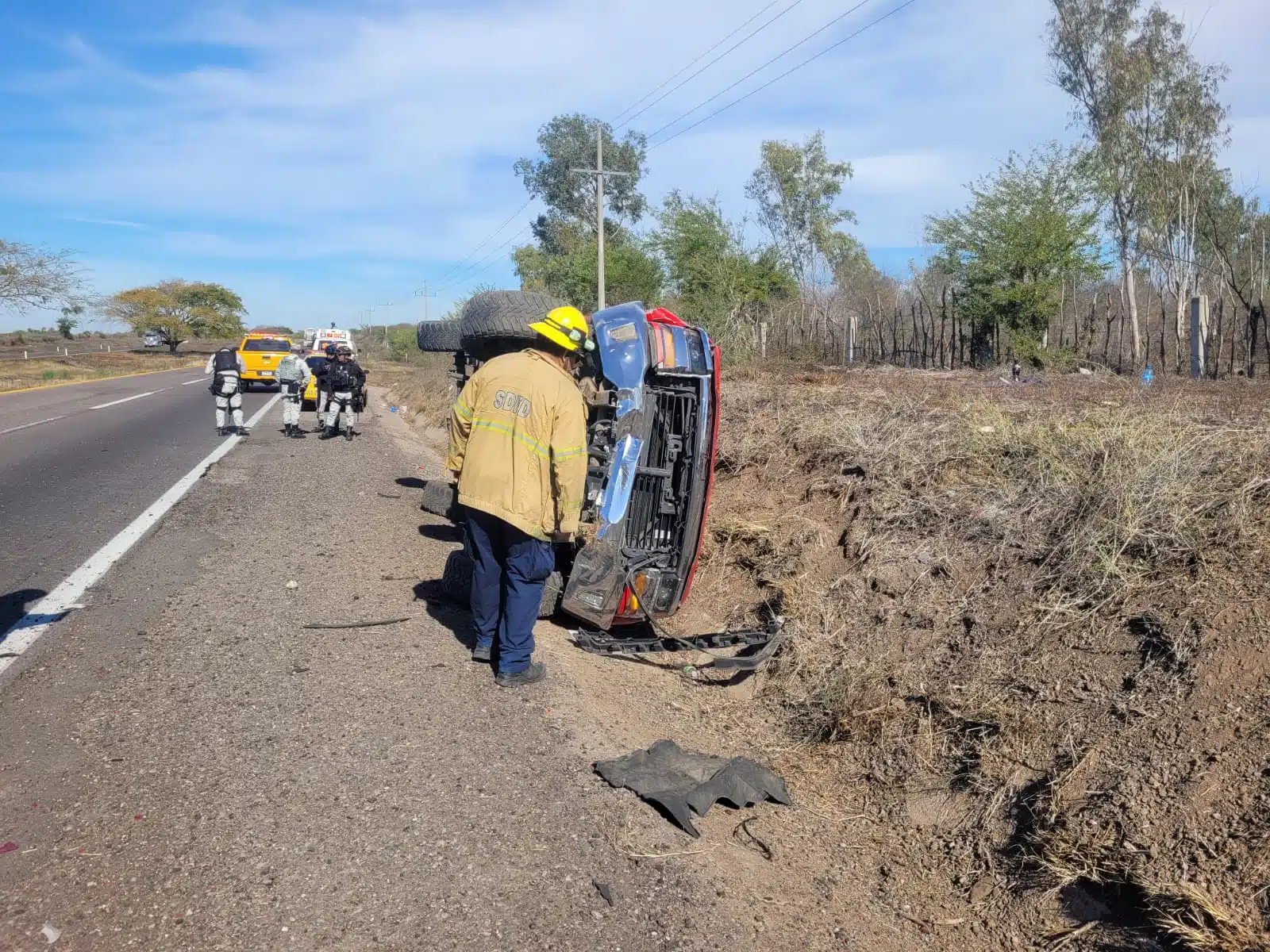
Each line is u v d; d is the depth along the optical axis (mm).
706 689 5523
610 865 3377
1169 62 26688
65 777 3619
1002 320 19984
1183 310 24844
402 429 18484
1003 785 3926
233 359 15883
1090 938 3146
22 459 12398
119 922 2828
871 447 7262
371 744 3998
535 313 6527
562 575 6102
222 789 3576
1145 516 4824
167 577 6344
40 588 6043
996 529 5461
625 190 53938
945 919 3514
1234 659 3727
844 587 5859
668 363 5664
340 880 3096
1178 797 3365
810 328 22828
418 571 6734
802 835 3998
